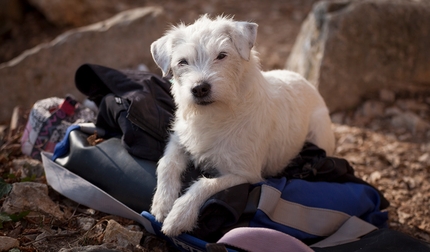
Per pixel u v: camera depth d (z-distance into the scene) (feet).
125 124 4.45
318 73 5.93
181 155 4.39
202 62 4.13
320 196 4.33
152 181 4.31
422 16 6.02
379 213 4.50
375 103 6.01
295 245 3.90
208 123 4.29
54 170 4.46
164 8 9.30
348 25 5.93
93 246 4.00
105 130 4.64
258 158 4.39
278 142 4.53
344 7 6.06
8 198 4.33
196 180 4.33
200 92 4.09
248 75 4.28
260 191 4.25
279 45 7.93
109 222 4.19
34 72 6.02
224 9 9.57
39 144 4.83
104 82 4.66
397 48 6.03
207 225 4.10
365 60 5.98
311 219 4.28
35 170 4.74
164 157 4.35
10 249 4.03
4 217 4.22
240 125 4.29
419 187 5.02
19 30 7.97
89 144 4.52
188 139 4.36
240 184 4.22
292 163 4.65
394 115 5.89
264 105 4.36
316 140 4.77
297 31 8.61
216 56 4.14
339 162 4.54
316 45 6.07
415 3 6.13
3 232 4.20
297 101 4.66
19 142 5.10
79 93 6.07
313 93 4.87
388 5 6.01
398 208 4.83
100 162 4.41
